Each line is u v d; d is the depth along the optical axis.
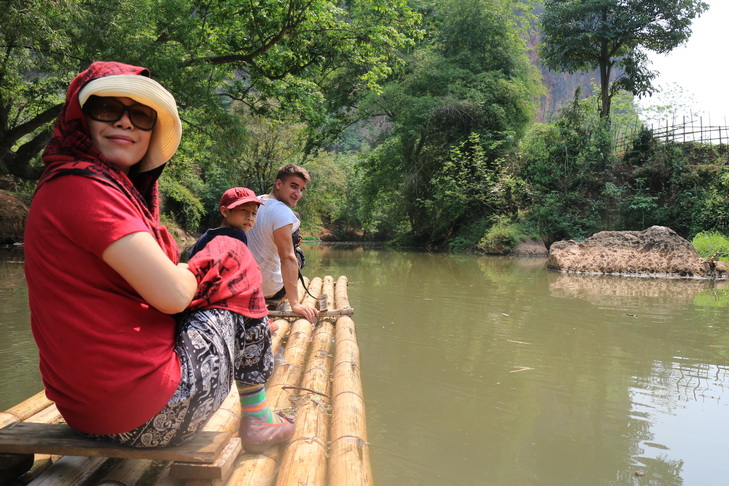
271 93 12.90
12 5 7.96
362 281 9.26
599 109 22.34
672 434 2.70
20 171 11.83
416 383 3.51
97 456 1.51
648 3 22.02
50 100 12.70
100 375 1.36
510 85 22.17
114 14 10.07
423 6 24.97
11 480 1.57
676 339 4.82
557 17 23.09
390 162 23.41
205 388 1.52
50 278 1.34
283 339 3.92
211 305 1.63
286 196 3.76
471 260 15.40
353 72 21.84
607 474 2.26
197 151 14.50
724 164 18.12
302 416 2.35
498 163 20.67
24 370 3.52
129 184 1.44
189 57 11.73
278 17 11.98
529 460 2.39
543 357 4.18
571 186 20.00
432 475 2.25
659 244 11.60
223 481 1.59
